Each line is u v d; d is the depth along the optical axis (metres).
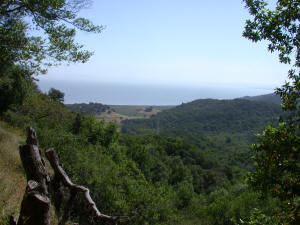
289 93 4.11
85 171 9.66
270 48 4.52
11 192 4.90
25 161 3.11
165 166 39.84
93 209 4.22
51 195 4.10
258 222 4.03
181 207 23.12
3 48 6.78
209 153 57.19
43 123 19.17
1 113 16.50
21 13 7.22
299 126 3.74
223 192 28.27
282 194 3.74
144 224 9.45
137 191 10.18
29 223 2.59
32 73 7.66
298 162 3.66
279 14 4.30
